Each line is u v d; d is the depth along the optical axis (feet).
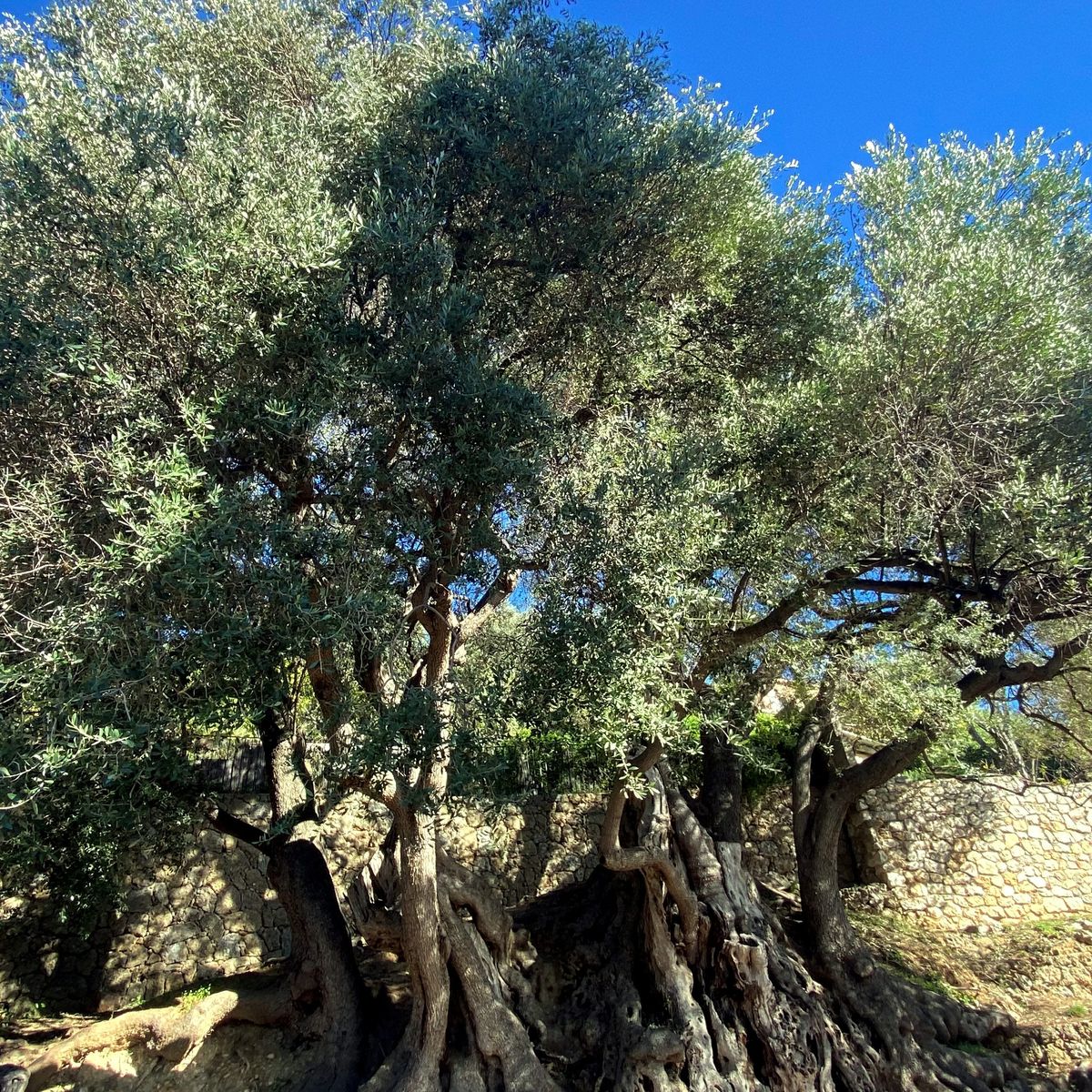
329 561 20.22
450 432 23.66
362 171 26.55
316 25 31.73
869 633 27.53
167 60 28.22
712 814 33.06
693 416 32.22
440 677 24.32
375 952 34.30
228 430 20.49
